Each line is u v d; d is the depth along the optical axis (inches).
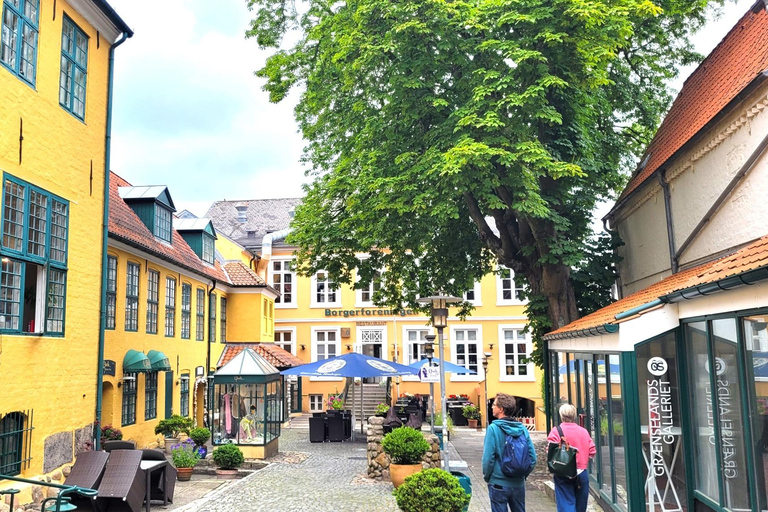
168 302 889.5
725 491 312.7
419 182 616.4
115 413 697.6
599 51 566.9
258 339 1203.2
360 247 794.8
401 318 1441.9
